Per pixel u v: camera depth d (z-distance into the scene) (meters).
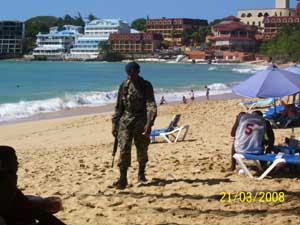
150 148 14.88
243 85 10.31
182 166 10.72
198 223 6.78
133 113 8.56
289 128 18.38
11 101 44.09
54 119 31.06
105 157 13.46
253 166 10.10
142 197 8.18
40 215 3.79
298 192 8.12
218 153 12.62
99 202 8.04
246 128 9.42
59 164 12.69
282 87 9.88
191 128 20.42
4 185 3.68
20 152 17.27
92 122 27.20
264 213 7.13
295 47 179.00
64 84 76.88
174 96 49.97
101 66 187.88
